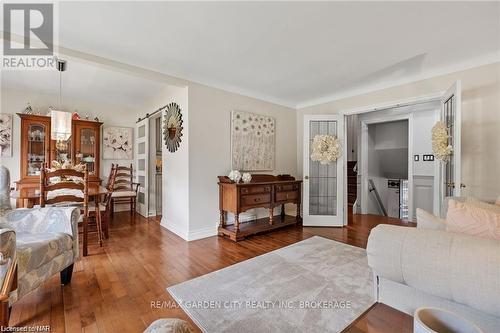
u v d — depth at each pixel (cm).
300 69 305
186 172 329
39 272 164
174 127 362
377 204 550
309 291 189
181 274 220
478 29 215
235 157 375
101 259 254
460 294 82
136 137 508
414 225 416
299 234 356
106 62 263
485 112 267
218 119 359
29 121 387
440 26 210
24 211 201
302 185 435
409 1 177
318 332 143
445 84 297
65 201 254
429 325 71
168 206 380
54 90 402
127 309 167
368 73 318
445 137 264
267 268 231
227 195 338
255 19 198
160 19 197
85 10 185
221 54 262
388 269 98
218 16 194
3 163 385
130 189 481
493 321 81
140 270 228
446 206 203
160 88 388
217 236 344
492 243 83
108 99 455
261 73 318
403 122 519
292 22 203
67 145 419
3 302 97
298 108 478
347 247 294
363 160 524
